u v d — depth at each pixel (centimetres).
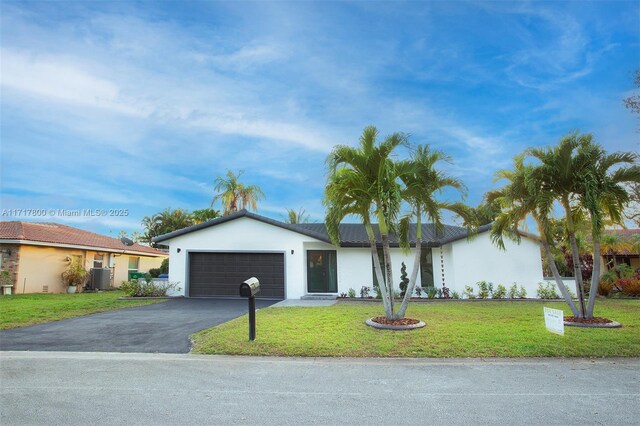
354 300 1611
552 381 559
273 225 1734
